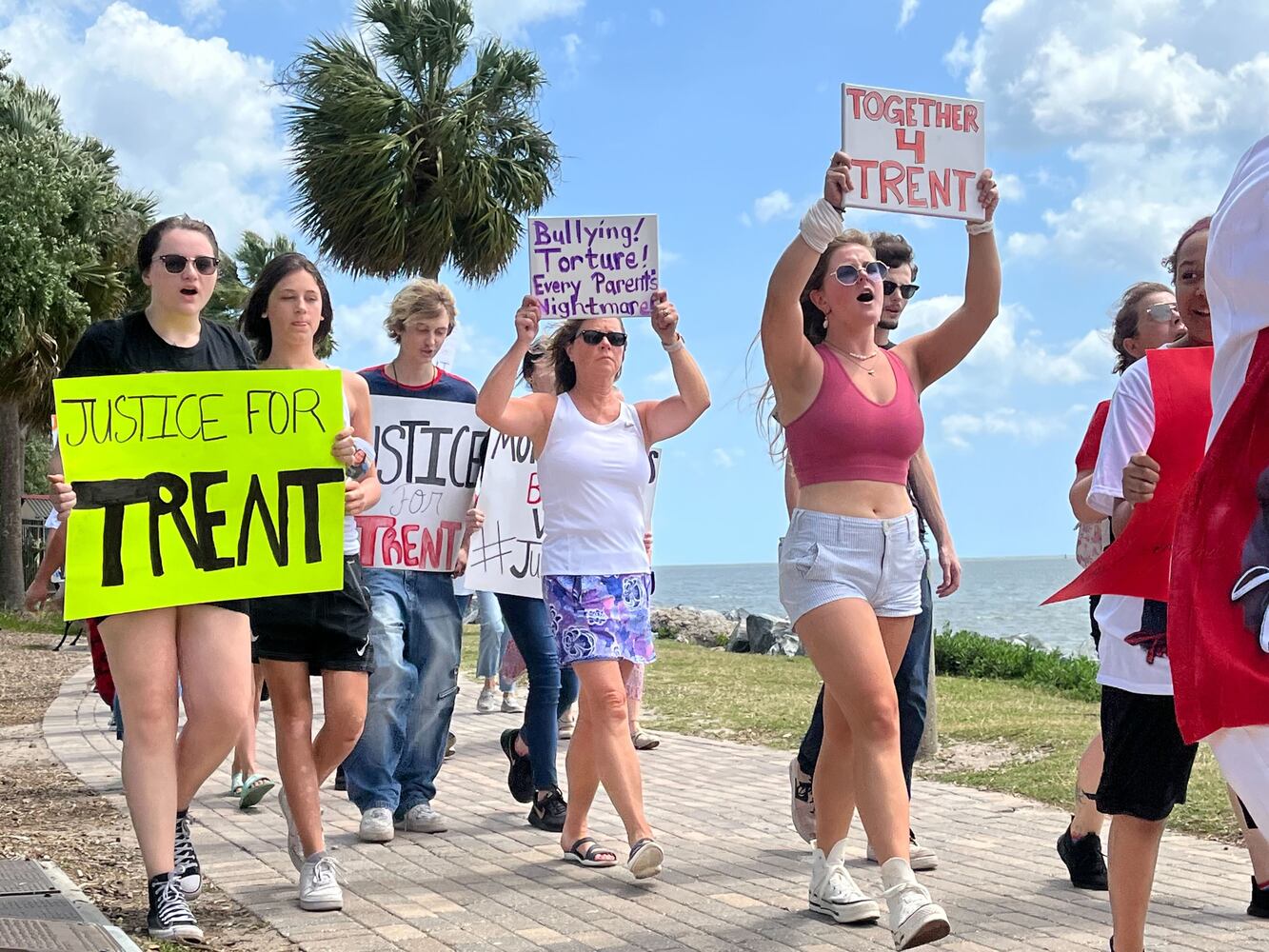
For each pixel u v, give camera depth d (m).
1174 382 3.74
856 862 5.61
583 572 5.24
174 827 4.33
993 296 4.38
